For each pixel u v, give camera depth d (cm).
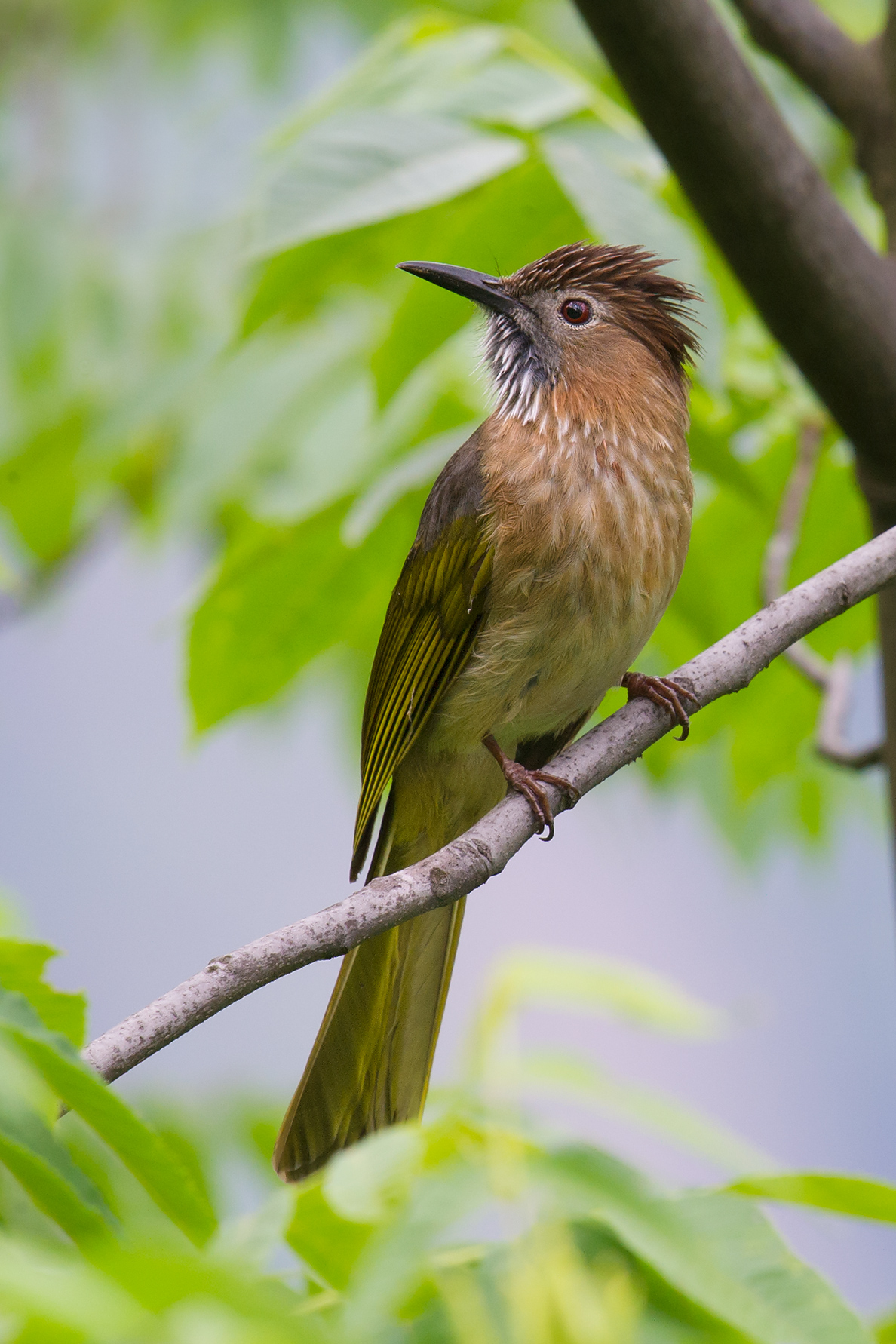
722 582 901
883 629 739
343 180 651
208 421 939
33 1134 335
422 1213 396
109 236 1027
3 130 1062
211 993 479
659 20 620
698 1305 416
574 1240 424
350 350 929
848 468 868
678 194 780
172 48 1133
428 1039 763
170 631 807
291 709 1039
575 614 772
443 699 805
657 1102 491
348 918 527
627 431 782
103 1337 268
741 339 823
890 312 679
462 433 827
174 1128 683
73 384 991
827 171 950
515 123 692
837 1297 400
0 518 1030
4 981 412
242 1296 282
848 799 1052
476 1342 388
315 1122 722
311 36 1146
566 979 508
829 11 1088
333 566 824
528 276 824
